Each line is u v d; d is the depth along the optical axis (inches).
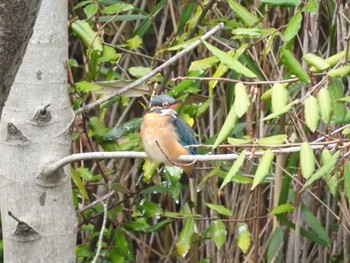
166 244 412.5
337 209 358.6
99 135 307.1
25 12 157.9
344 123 285.1
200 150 327.6
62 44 241.8
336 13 324.2
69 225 248.4
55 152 241.1
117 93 260.7
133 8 304.7
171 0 366.6
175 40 316.8
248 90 299.4
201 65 281.9
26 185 240.8
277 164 315.3
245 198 347.6
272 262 338.6
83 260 330.3
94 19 329.1
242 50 282.8
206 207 366.3
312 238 331.6
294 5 275.1
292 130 341.1
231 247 358.0
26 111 238.5
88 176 307.6
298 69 232.2
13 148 239.8
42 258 244.7
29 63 238.2
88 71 306.8
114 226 332.5
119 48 317.7
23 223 240.5
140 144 303.4
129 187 382.3
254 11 330.0
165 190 317.7
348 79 340.2
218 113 358.6
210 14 339.6
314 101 217.2
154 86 305.0
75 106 295.4
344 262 343.6
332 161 217.0
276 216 328.5
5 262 248.1
